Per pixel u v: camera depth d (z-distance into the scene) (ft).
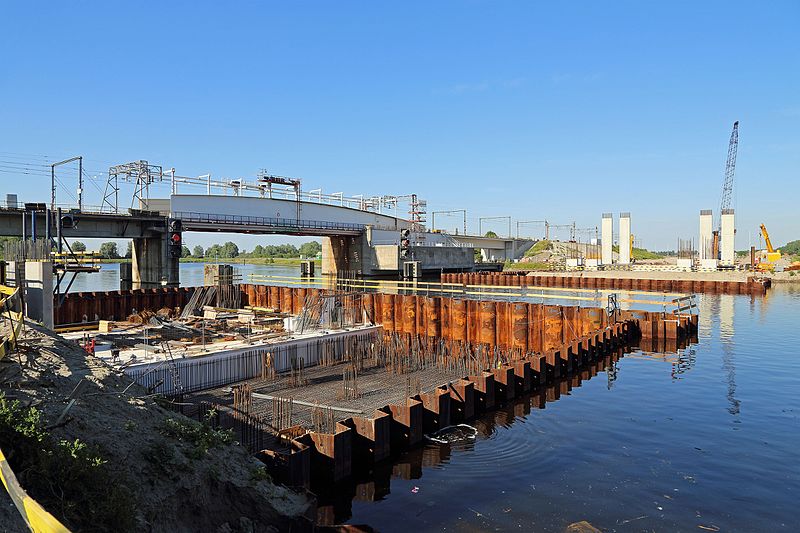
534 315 118.73
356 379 85.46
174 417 44.32
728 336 134.82
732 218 344.90
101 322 104.94
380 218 323.98
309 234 277.03
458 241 416.87
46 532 14.89
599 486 50.11
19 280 72.02
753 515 44.60
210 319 121.39
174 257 199.11
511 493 48.93
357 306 129.18
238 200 237.45
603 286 285.43
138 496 32.32
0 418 29.32
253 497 38.88
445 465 55.67
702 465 54.75
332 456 50.88
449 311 125.90
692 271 323.98
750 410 73.05
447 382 84.69
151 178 207.72
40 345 47.24
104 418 38.29
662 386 86.33
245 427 59.98
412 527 43.09
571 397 80.74
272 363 88.22
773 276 329.52
